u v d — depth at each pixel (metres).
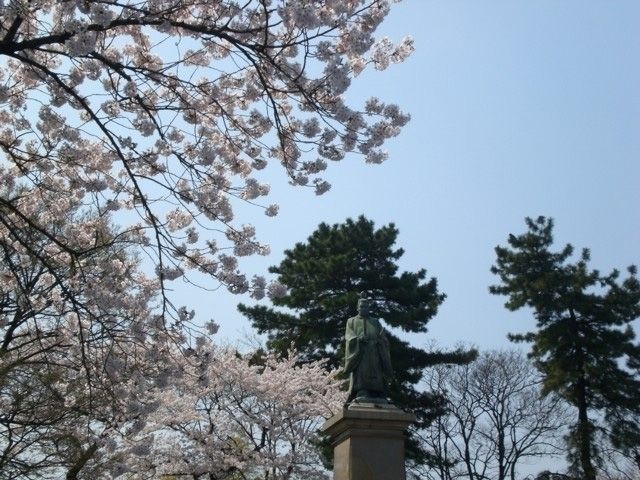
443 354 31.36
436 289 32.88
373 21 10.05
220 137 11.91
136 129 10.89
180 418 21.59
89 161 12.14
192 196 11.21
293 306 32.84
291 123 10.87
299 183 11.51
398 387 30.66
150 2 9.80
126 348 12.30
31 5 9.19
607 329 32.38
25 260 13.15
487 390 38.34
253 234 11.73
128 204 12.37
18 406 16.08
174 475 22.31
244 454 22.59
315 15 9.41
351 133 10.53
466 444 38.03
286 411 23.92
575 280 32.91
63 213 12.65
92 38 9.06
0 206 11.75
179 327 11.29
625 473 32.41
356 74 10.74
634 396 31.19
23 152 11.17
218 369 20.41
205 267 11.43
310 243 35.84
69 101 10.95
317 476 23.38
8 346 17.28
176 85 10.76
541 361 33.41
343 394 24.69
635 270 33.28
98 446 15.73
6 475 15.97
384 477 13.36
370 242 34.03
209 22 10.27
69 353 14.41
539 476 33.62
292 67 10.06
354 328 15.15
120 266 11.96
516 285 33.97
